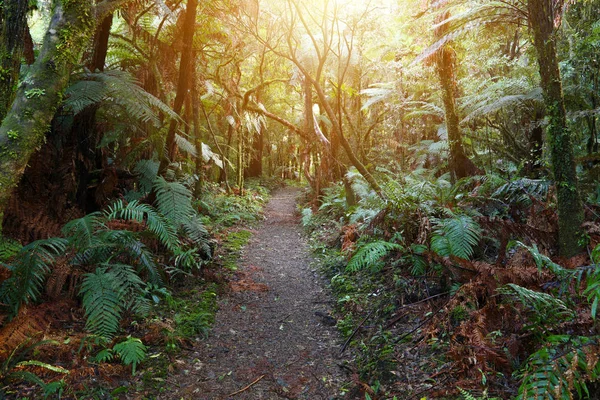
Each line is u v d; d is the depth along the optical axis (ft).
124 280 12.37
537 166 18.58
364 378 10.76
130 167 19.40
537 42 10.98
